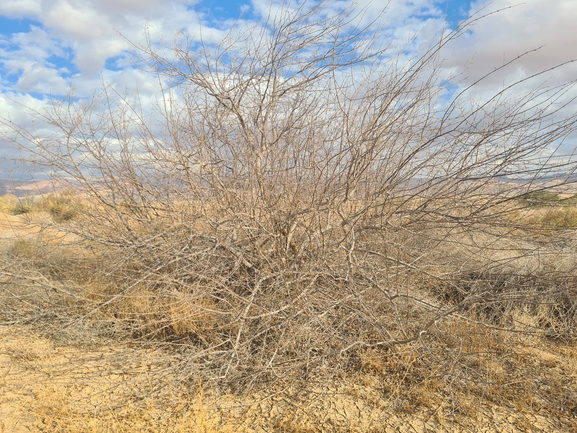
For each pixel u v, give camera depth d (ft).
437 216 14.19
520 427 10.10
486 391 11.42
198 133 15.83
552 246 15.02
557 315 15.64
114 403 10.75
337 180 14.20
